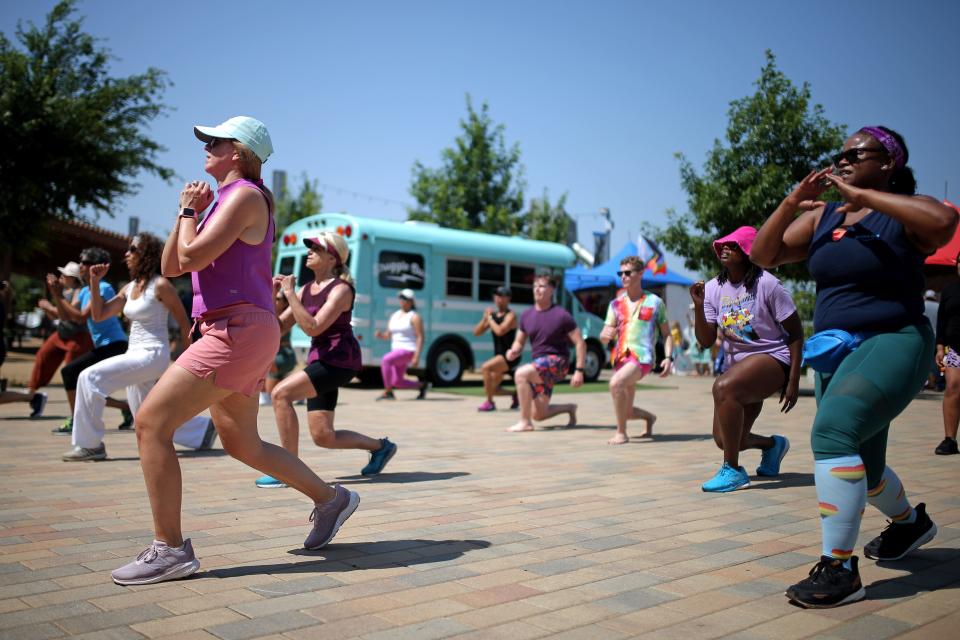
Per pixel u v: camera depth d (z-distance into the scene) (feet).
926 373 10.54
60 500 16.24
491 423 33.37
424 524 14.49
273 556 12.14
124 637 8.65
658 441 27.55
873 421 10.24
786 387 18.26
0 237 53.06
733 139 53.98
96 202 55.67
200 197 10.88
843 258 10.69
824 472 10.24
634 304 27.17
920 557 12.34
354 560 11.94
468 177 93.66
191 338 11.48
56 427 29.30
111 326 26.45
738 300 18.38
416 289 54.34
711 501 16.81
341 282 18.21
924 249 10.30
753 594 10.46
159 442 10.69
